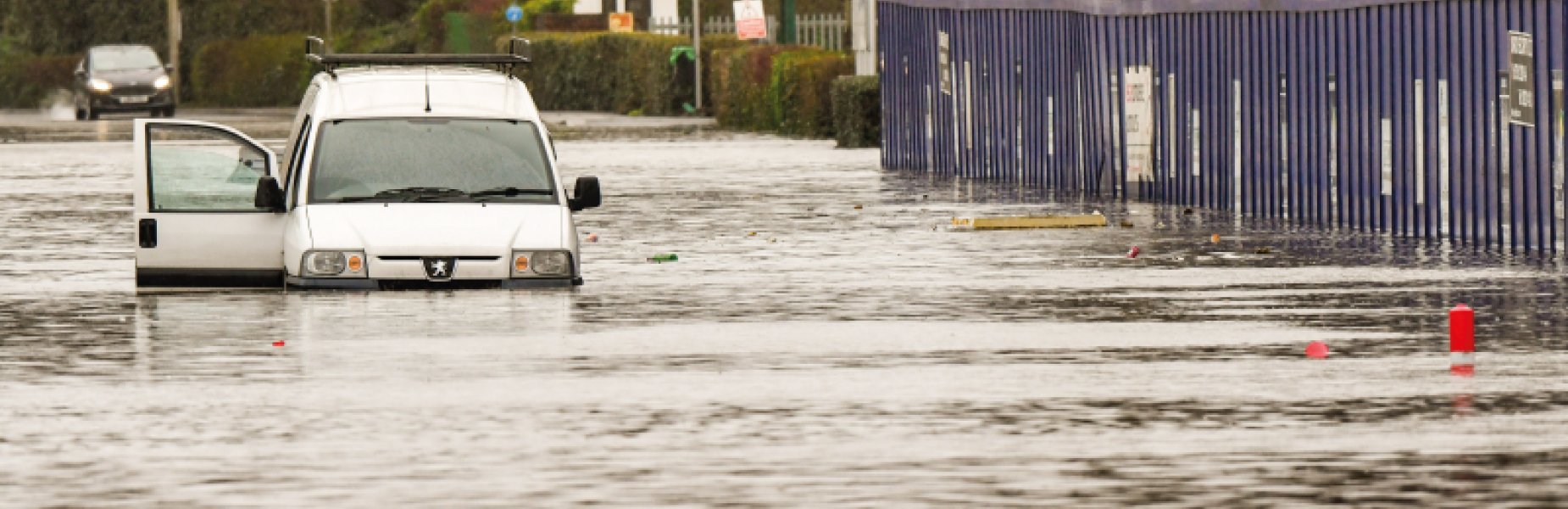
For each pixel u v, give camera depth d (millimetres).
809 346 29609
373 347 29516
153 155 35875
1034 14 63062
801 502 19047
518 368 27484
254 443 22141
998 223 49250
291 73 161500
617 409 24203
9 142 98625
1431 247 43219
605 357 28500
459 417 23672
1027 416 23578
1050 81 62031
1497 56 41812
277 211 35875
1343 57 47344
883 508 18781
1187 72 54344
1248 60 51312
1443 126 43781
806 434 22484
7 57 182750
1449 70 43344
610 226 50562
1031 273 39438
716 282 38281
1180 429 22672
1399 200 45719
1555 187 40469
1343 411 23750
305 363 28047
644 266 41281
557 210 36281
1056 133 61906
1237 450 21469
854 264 41406
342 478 20266
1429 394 24922
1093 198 58344
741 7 119062
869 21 91188
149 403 24844
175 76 169250
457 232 35312
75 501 19297
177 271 35656
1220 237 46094
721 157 81812
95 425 23312
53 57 174000
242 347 29688
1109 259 42000
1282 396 24859
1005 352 28875
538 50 145625
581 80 140125
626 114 133625
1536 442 21797
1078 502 18984
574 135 102750
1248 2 50562
